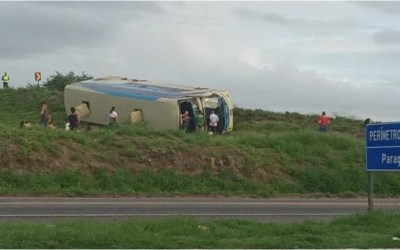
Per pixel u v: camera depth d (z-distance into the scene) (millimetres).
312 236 9945
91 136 26234
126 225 10359
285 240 9602
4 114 47500
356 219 12086
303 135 31016
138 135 27281
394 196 25922
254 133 34688
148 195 21500
